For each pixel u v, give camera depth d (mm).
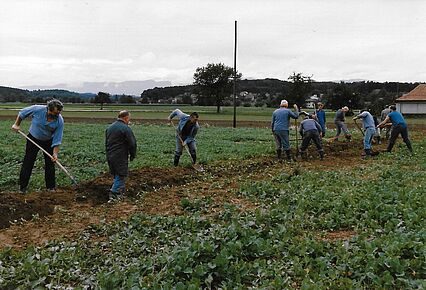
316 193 11117
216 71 86938
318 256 7234
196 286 5977
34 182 13055
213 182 13797
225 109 95062
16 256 7660
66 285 6648
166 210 10500
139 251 7891
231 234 7672
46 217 9992
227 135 30719
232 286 6234
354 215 9422
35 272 6797
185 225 8914
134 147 11523
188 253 6773
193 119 15672
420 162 17328
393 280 6117
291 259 7027
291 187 12336
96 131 32344
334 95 66938
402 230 8109
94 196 11820
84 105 111375
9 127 35531
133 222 9266
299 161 18531
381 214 9117
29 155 11703
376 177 13961
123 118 11562
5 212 9930
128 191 12430
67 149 20156
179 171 15172
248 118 60906
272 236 7980
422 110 68438
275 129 18234
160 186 13484
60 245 8250
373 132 19422
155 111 81562
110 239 8562
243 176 14820
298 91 61250
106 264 7379
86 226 9398
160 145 23109
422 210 9203
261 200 11320
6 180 13172
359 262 6680
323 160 18891
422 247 6922
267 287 6016
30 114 11602
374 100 74000
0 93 116188
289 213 9602
